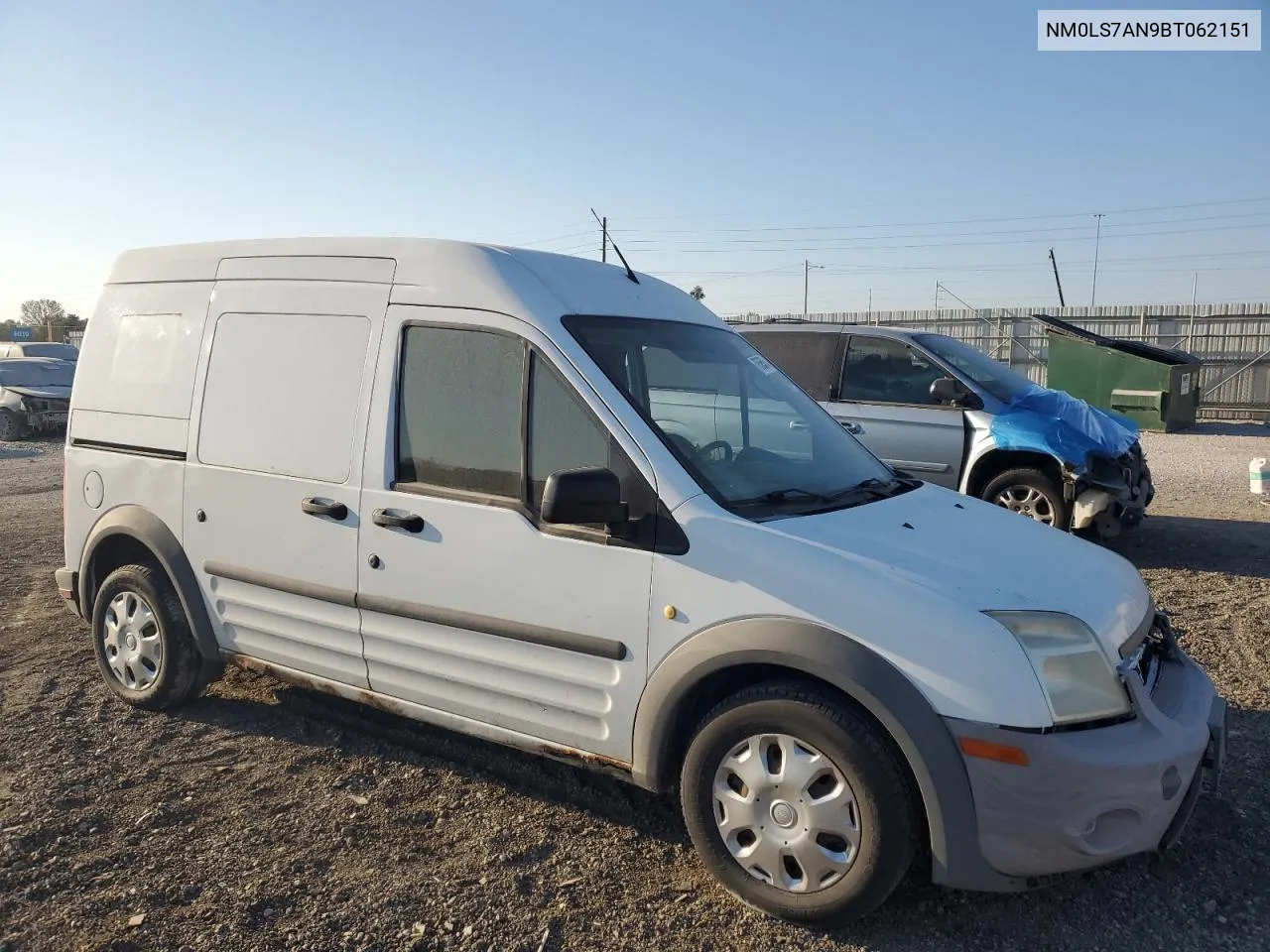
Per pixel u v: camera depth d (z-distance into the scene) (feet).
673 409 11.85
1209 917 10.17
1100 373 58.08
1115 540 27.78
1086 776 8.93
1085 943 9.80
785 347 29.12
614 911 10.33
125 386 15.67
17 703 16.03
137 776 13.37
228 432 14.17
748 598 10.03
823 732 9.61
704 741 10.34
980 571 10.25
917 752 9.14
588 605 10.94
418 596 12.26
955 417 26.12
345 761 13.92
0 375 67.31
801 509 11.13
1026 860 9.10
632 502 10.78
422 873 11.03
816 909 9.79
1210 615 20.27
